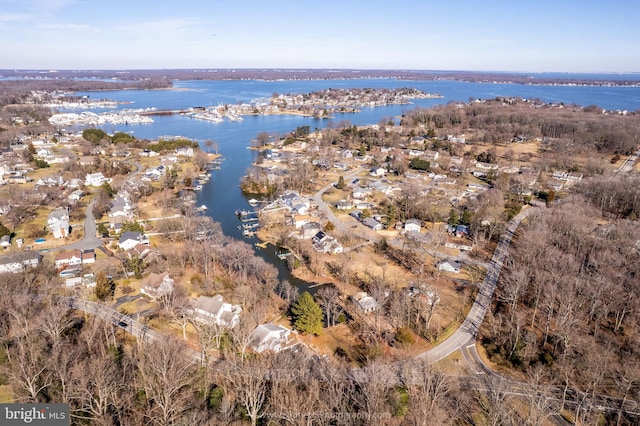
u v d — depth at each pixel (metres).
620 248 109.25
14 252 112.31
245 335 78.62
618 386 70.25
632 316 84.56
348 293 103.62
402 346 81.25
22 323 78.06
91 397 58.53
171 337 80.69
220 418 58.75
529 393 67.56
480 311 94.50
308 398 60.25
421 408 60.41
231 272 109.44
